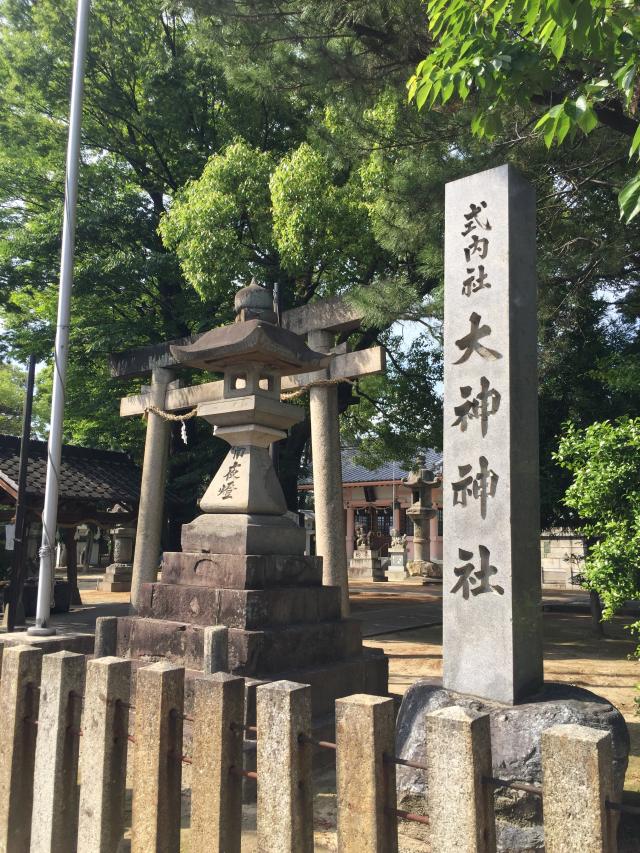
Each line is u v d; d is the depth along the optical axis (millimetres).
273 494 6566
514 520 4184
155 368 13242
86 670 3537
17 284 15398
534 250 4707
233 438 6777
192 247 12117
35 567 16203
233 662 5402
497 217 4555
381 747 2543
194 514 16375
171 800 3008
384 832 2514
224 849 2793
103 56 15664
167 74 15156
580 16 3949
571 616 15656
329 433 10250
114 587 21344
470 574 4254
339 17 8234
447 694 4141
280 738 2709
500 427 4289
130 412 13766
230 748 2865
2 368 34125
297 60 8812
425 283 12602
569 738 2176
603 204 9391
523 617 4133
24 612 12586
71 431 20438
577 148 8188
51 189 15977
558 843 2152
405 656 9945
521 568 4184
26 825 3570
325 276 13938
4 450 13742
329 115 10703
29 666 3654
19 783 3555
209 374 16078
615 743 3648
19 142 15859
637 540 4801
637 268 10086
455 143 8617
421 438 15750
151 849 2924
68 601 14672
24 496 10984
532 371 4531
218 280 12211
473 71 5191
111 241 15500
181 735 3068
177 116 15266
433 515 28312
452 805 2371
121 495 14719
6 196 16172
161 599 6277
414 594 21188
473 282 4586
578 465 5527
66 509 14617
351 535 35188
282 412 6719
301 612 6090
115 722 3217
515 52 5238
